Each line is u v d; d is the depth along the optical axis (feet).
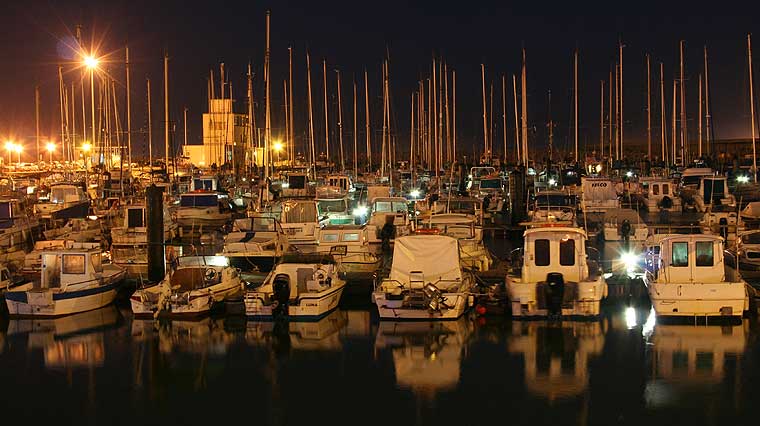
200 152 319.68
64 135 260.21
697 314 81.41
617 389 65.67
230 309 88.89
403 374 69.97
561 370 70.08
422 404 63.57
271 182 182.09
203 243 123.65
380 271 95.45
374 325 84.07
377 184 198.18
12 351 77.87
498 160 278.46
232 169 256.32
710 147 301.22
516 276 88.07
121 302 95.91
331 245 114.01
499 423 59.82
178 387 68.08
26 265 100.83
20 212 135.13
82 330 84.33
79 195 170.40
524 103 208.33
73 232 128.47
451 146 269.44
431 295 83.87
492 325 82.94
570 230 84.89
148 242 100.53
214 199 158.20
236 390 67.15
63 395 66.69
